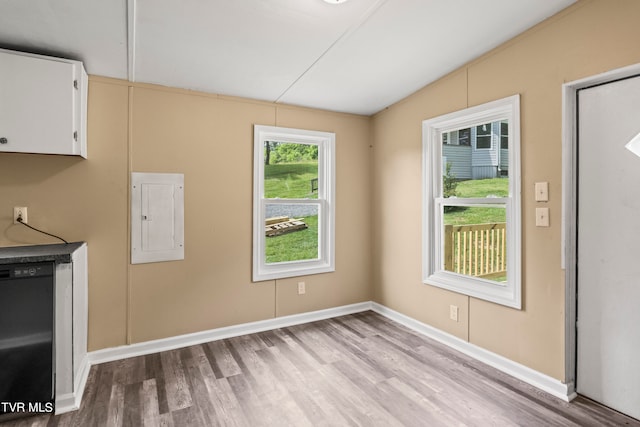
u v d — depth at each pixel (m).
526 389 2.19
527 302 2.28
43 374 1.90
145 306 2.71
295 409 1.98
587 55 1.96
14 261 1.82
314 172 3.67
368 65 2.61
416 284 3.20
